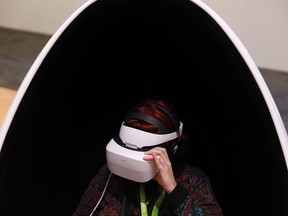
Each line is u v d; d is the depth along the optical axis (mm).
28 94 814
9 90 1633
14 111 799
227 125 1019
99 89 1109
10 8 2131
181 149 997
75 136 1104
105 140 1183
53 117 957
